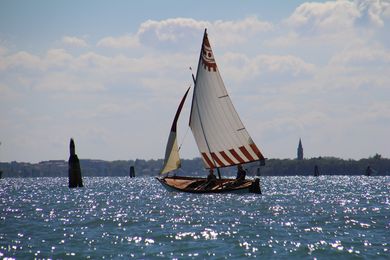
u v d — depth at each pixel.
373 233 98.12
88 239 91.75
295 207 143.12
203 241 90.06
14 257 78.75
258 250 82.88
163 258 77.94
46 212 134.62
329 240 90.75
